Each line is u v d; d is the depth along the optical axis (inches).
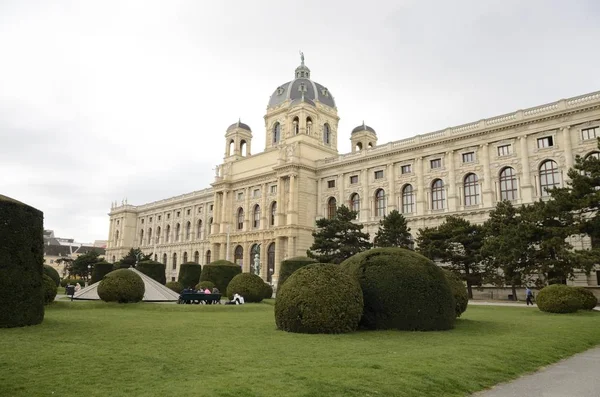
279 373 445.4
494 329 864.3
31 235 821.2
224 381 408.2
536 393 445.7
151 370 451.5
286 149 3314.5
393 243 2204.7
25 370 443.5
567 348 690.2
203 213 4562.0
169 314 1167.6
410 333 791.1
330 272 822.5
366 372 460.4
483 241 1935.3
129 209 5492.1
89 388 383.2
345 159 3142.2
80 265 3971.5
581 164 1478.8
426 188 2650.1
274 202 3474.4
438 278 877.8
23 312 784.3
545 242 1533.0
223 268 2198.6
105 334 716.0
